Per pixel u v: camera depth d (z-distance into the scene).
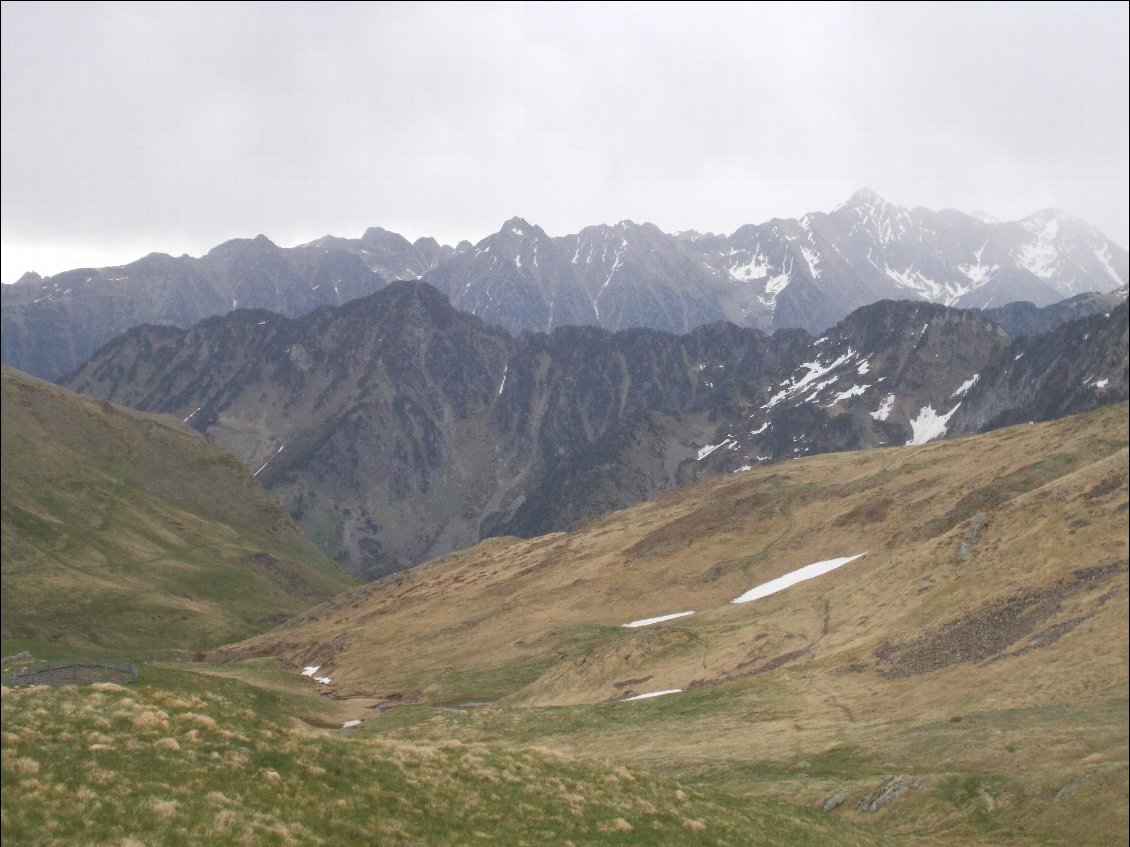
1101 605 60.84
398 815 28.25
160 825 22.94
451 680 115.06
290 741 31.94
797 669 77.12
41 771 24.39
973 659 63.97
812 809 44.47
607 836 30.67
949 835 42.75
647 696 84.00
